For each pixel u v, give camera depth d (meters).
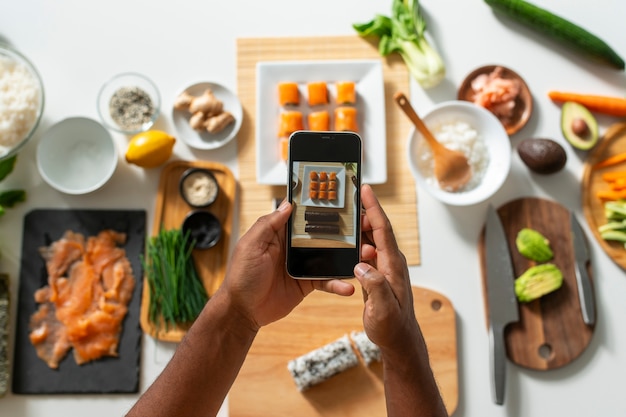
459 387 1.45
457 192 1.47
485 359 1.46
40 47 1.53
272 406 1.42
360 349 1.41
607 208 1.47
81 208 1.50
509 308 1.43
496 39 1.54
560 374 1.45
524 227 1.48
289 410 1.42
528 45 1.53
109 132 1.49
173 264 1.43
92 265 1.48
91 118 1.50
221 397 0.96
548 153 1.42
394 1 1.49
